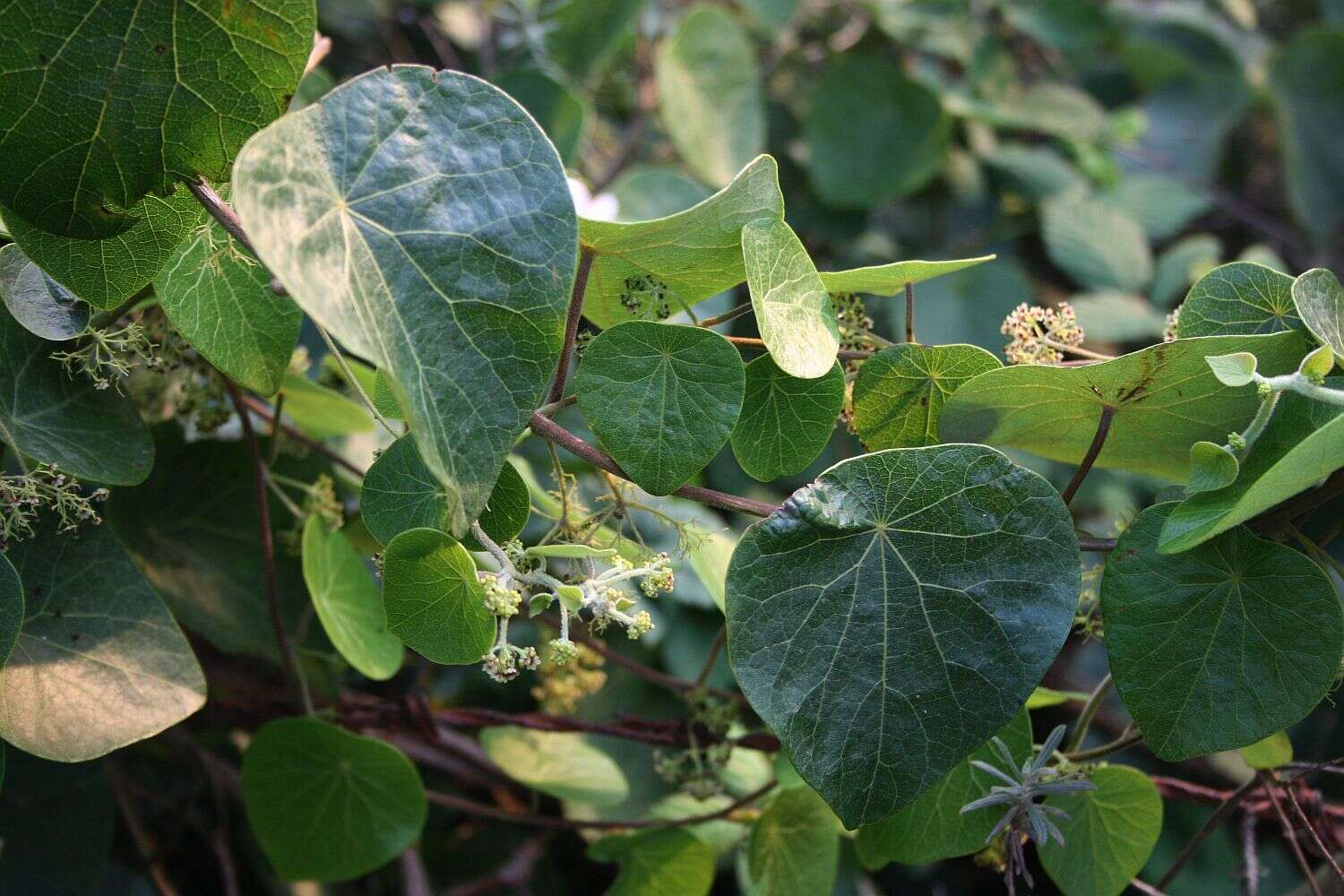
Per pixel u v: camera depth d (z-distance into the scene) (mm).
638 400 479
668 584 472
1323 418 488
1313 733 1048
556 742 670
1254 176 1487
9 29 444
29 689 503
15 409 513
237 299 520
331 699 625
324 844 598
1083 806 549
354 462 670
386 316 435
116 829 722
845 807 470
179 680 517
